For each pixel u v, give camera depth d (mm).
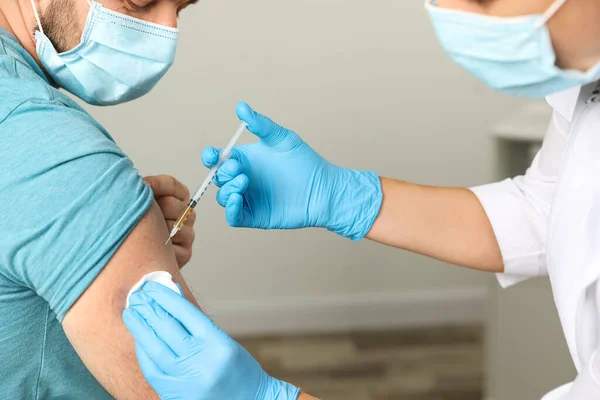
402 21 3611
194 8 3420
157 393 958
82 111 1026
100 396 1152
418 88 3703
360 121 3699
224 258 3719
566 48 888
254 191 1363
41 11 1075
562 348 2314
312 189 1387
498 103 3762
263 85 3570
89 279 922
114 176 938
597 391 988
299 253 3793
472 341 3744
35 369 1029
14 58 1021
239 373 957
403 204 1431
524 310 2434
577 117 1120
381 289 3914
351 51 3609
